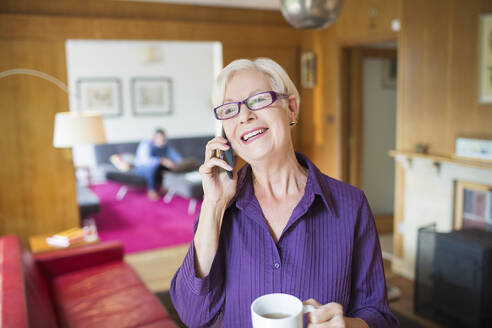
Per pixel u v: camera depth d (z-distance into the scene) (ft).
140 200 24.82
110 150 29.78
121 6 17.46
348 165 18.51
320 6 7.61
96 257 11.87
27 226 16.38
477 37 11.23
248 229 3.41
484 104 11.19
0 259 8.95
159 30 17.87
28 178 16.21
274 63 3.43
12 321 6.16
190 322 3.36
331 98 18.69
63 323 8.72
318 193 3.34
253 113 3.27
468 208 11.88
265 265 3.30
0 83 15.47
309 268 3.29
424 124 12.98
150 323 8.57
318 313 2.66
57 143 14.15
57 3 16.40
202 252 3.18
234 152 3.45
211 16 19.17
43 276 11.15
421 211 13.16
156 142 25.67
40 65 15.99
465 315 10.17
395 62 18.61
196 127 33.22
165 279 13.89
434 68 12.53
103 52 29.76
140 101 31.17
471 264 9.92
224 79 3.39
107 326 8.46
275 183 3.51
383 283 3.58
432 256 11.10
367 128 18.56
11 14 15.40
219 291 3.36
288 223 3.33
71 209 16.97
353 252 3.46
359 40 16.62
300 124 21.01
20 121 15.88
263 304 2.50
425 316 11.05
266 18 20.30
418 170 13.07
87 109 29.71
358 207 3.47
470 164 11.19
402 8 13.51
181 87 32.37
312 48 19.77
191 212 21.97
